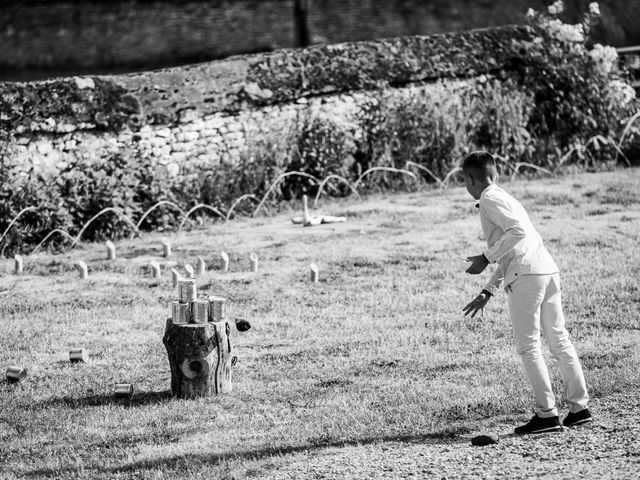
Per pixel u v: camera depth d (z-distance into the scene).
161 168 31.20
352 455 13.98
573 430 14.14
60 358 19.41
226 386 17.38
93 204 29.58
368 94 35.09
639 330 19.55
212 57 58.44
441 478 12.70
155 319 21.59
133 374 18.45
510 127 35.88
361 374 17.84
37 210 28.81
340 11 58.94
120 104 30.89
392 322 20.77
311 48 35.22
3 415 16.62
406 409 15.89
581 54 37.28
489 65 37.06
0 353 19.67
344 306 21.95
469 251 26.00
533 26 38.53
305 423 15.61
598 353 18.11
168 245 26.77
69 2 60.09
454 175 35.12
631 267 23.80
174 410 16.50
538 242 14.15
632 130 36.59
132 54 58.78
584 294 21.88
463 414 15.59
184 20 59.22
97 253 27.70
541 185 33.03
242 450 14.63
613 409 15.05
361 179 34.34
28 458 14.92
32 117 29.53
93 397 17.39
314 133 33.78
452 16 59.06
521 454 13.37
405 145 34.84
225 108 32.59
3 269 26.20
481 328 20.17
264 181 32.72
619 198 30.86
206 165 32.22
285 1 59.22
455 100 36.06
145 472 14.00
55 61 58.75
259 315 21.52
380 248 26.56
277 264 25.45
